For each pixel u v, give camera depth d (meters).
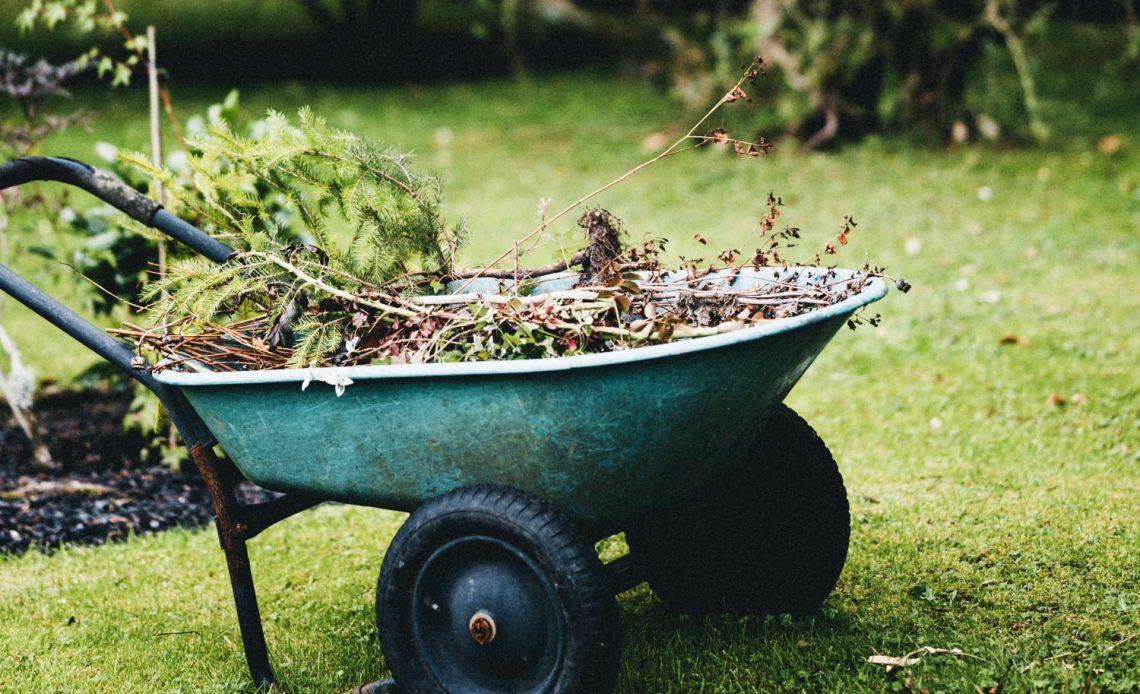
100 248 5.34
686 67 12.33
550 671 2.83
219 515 3.25
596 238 3.46
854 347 6.52
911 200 9.57
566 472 2.79
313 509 4.90
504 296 3.20
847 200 9.72
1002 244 8.25
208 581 4.23
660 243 3.55
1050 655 3.26
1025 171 10.28
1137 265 7.57
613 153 12.09
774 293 3.27
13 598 4.11
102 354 3.20
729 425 2.88
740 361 2.70
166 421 5.38
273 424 2.94
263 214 3.51
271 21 19.73
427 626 2.96
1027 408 5.40
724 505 3.51
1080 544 3.97
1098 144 11.23
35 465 5.46
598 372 2.59
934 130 11.37
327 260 3.31
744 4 12.58
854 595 3.74
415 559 2.87
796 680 3.22
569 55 18.05
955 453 4.97
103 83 16.28
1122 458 4.75
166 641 3.77
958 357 6.20
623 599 3.92
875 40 11.05
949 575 3.83
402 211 3.35
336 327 3.18
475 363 2.63
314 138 3.31
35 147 5.68
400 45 17.06
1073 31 14.76
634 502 2.93
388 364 2.94
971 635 3.39
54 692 3.44
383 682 3.15
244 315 3.66
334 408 2.84
